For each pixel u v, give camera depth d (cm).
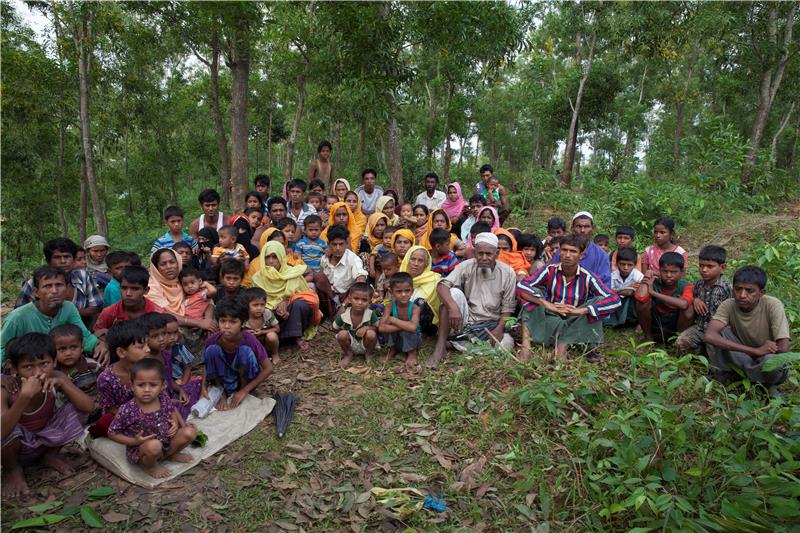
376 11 1020
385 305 525
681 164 1551
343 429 390
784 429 332
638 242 946
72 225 2434
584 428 333
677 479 296
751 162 1340
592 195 1241
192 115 2455
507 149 4234
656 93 2572
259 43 1527
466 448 362
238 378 427
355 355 519
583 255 554
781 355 301
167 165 2247
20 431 325
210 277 555
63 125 1617
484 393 423
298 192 777
